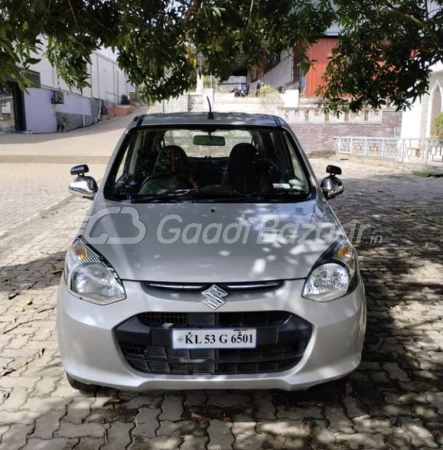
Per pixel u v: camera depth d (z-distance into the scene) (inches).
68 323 109.2
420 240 271.0
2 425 111.3
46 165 648.4
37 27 126.1
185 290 105.0
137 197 145.8
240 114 183.6
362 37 264.7
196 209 135.9
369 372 134.5
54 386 126.6
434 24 240.4
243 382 105.2
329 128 796.6
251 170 160.2
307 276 109.3
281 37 196.5
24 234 286.5
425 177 532.1
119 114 1729.8
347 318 109.5
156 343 104.5
